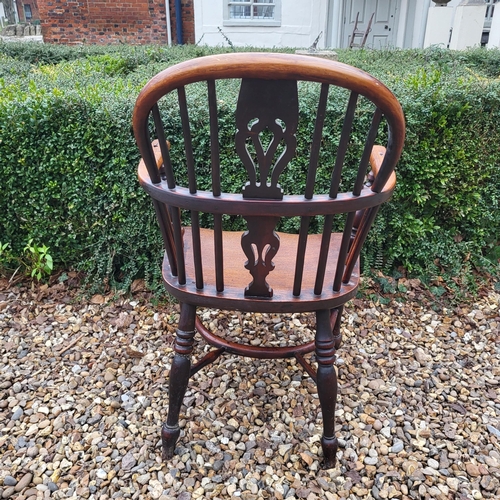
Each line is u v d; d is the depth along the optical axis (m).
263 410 1.45
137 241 1.97
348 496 1.18
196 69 0.74
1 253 1.99
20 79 2.49
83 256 2.08
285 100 0.77
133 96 1.86
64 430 1.37
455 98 1.79
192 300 1.09
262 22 7.22
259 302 1.05
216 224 0.96
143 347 1.73
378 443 1.34
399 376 1.61
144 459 1.28
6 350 1.71
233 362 1.64
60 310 1.94
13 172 1.87
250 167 0.85
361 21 7.85
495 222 2.12
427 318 1.92
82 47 5.04
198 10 7.14
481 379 1.61
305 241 0.96
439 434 1.37
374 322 1.88
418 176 1.89
